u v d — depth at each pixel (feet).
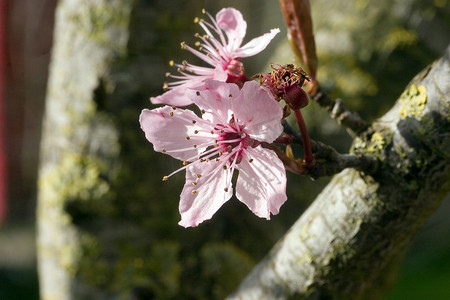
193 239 0.91
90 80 0.87
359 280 0.70
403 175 0.66
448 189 0.66
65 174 0.88
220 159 0.65
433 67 0.65
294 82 0.63
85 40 0.87
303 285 0.70
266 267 0.72
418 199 0.66
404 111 0.66
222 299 0.91
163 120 0.65
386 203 0.67
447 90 0.64
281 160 0.64
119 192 0.88
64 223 0.89
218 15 0.68
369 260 0.69
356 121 0.67
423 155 0.65
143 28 0.87
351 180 0.68
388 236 0.68
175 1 0.87
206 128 0.65
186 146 0.65
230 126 0.64
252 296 0.72
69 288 0.89
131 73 0.87
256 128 0.63
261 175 0.64
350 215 0.68
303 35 0.67
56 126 0.89
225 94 0.63
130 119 0.87
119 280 0.88
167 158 0.89
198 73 0.68
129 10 0.87
